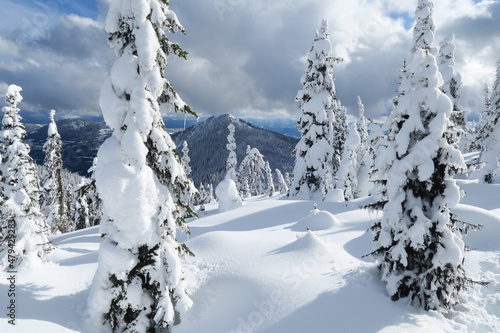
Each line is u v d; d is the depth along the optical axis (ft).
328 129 88.22
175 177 31.22
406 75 31.14
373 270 34.32
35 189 48.16
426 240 27.84
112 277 28.81
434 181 29.14
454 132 28.66
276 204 81.82
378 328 25.52
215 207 113.39
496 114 78.54
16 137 48.52
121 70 28.43
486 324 26.91
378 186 75.82
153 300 30.45
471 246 40.91
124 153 27.53
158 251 30.19
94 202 130.00
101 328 28.96
